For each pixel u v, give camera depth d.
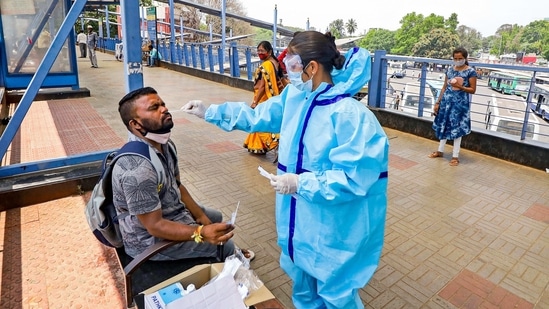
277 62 4.92
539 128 13.16
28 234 3.05
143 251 1.97
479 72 6.05
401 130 6.59
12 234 3.04
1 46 7.42
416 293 2.53
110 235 2.09
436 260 2.89
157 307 1.49
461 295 2.52
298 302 2.06
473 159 5.24
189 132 6.30
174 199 2.12
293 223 1.79
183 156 5.14
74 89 8.80
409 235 3.24
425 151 5.58
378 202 1.72
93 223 2.05
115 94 9.30
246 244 3.05
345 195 1.51
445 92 4.91
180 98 9.12
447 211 3.69
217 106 2.12
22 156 4.77
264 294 1.64
